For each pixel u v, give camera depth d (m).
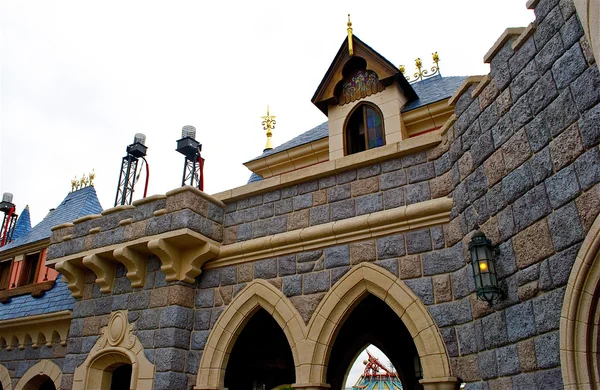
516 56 6.38
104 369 10.15
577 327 5.02
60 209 17.78
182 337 9.30
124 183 17.19
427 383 6.99
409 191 8.12
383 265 7.91
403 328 11.60
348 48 11.56
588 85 5.17
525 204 5.96
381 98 11.29
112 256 10.33
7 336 13.70
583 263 4.97
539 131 5.84
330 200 8.85
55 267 11.00
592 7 4.54
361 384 28.47
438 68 13.98
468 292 6.99
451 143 7.75
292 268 8.79
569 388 4.96
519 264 5.95
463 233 7.20
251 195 9.92
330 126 11.67
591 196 5.03
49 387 13.50
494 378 6.21
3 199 22.23
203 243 9.50
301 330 8.27
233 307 9.16
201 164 16.28
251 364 11.93
